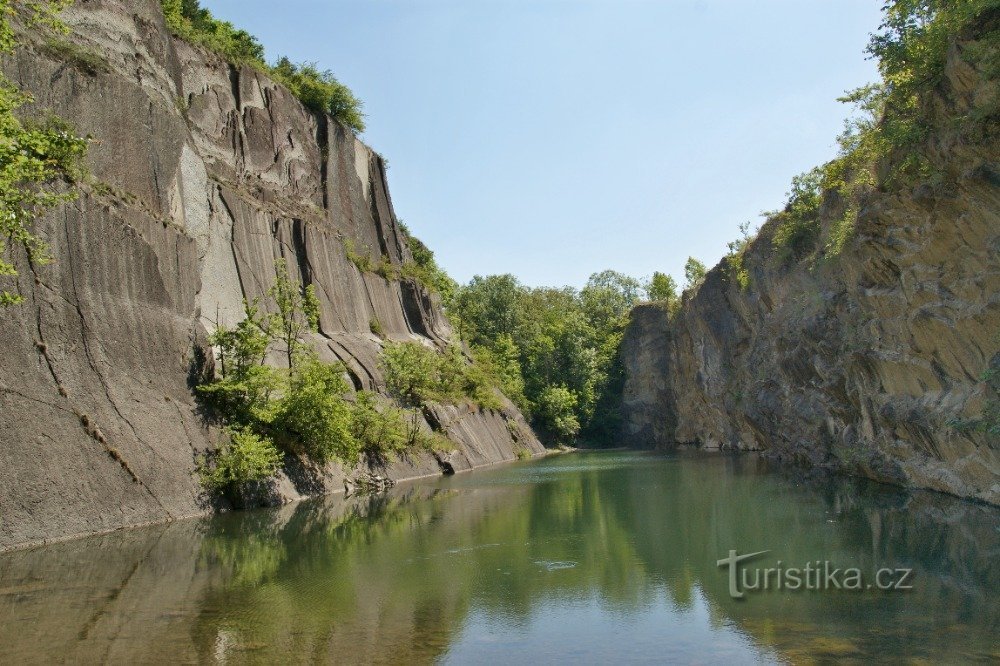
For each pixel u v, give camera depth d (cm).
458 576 1359
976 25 1770
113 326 1928
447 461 3791
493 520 2050
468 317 7750
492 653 918
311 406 2603
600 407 7588
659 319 7400
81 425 1730
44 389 1648
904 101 2206
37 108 1877
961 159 1864
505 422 5325
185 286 2356
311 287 3039
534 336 7650
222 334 2419
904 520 1828
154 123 2438
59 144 1426
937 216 2028
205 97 3406
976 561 1362
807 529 1770
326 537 1762
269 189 3697
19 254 1642
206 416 2228
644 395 7475
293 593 1223
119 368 1919
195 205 2786
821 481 2897
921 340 2272
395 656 902
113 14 2491
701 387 6266
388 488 2989
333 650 923
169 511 1927
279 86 4041
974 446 2020
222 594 1209
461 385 4912
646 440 7362
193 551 1558
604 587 1270
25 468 1557
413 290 4988
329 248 3934
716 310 5700
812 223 3797
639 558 1512
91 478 1725
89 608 1105
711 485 2903
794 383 3869
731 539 1684
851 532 1705
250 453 2162
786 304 4109
